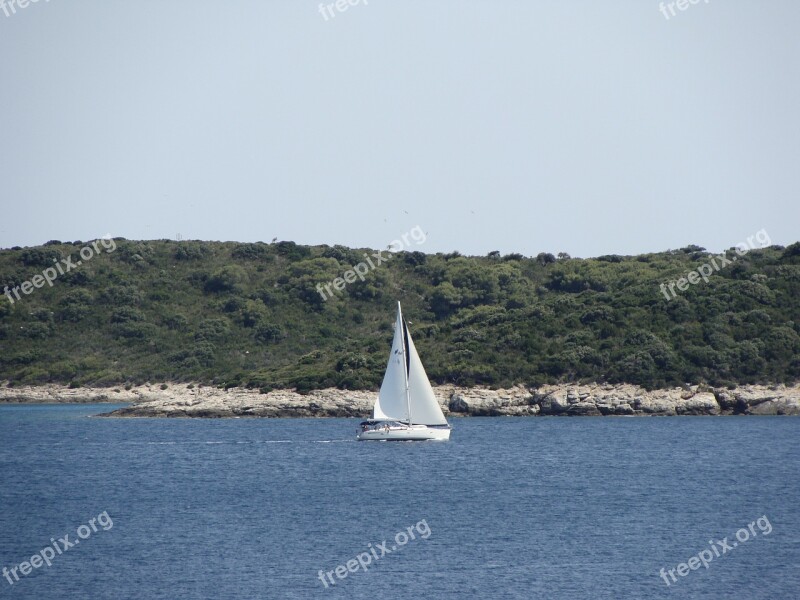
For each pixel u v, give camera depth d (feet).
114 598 513.04
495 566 566.77
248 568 564.71
